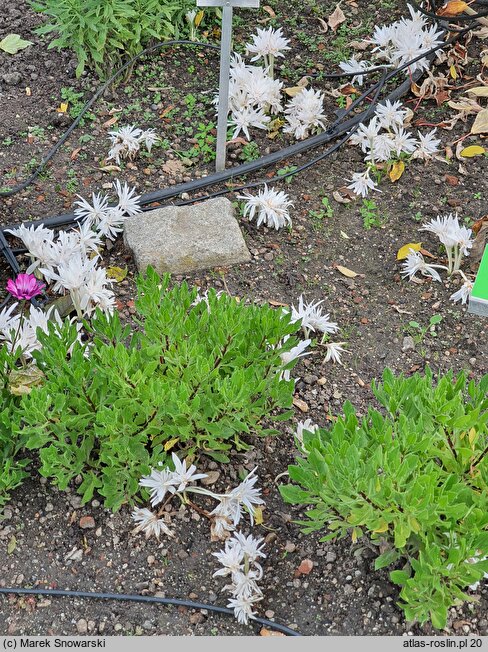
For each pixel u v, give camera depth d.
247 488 1.03
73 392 1.04
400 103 1.59
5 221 1.43
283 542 1.06
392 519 0.89
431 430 0.97
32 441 1.00
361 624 0.99
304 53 1.77
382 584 1.01
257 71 1.59
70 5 1.56
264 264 1.38
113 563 1.04
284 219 1.43
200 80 1.69
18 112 1.63
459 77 1.71
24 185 1.49
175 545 1.05
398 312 1.32
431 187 1.51
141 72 1.70
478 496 0.94
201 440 1.08
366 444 0.97
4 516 1.07
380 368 1.24
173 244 1.36
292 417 1.17
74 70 1.69
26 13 1.85
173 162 1.54
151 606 1.00
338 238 1.43
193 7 1.75
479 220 1.40
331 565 1.03
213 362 1.02
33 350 1.09
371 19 1.83
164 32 1.72
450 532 0.92
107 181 1.50
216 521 1.04
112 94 1.65
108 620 0.99
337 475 0.91
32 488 1.10
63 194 1.48
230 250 1.36
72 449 1.04
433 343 1.28
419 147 1.55
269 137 1.59
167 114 1.62
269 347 1.12
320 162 1.55
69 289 1.22
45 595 1.01
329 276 1.37
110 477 1.04
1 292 1.34
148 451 1.10
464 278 1.32
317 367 1.24
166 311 1.03
